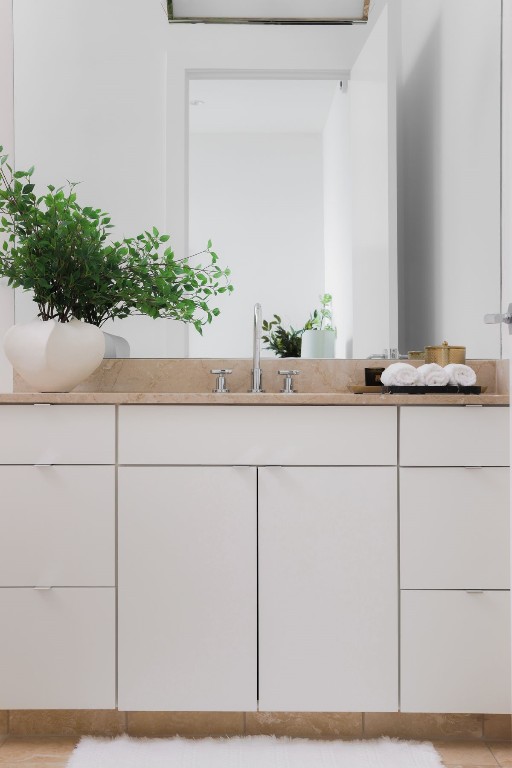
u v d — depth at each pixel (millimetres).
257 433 1757
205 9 2307
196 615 1748
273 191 2297
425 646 1745
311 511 1751
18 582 1758
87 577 1756
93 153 2295
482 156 2236
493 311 2223
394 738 1798
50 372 1965
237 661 1744
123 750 1722
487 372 2223
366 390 2033
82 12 2301
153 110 2297
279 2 2318
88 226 2102
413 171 2297
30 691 1754
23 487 1763
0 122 2283
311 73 2316
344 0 2320
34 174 2287
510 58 1765
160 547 1753
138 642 1750
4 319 2244
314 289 2283
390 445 1758
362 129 2309
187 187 2295
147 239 2287
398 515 1760
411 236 2293
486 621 1744
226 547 1750
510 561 1723
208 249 2287
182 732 1812
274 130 2303
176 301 2258
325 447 1756
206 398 1743
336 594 1749
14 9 2291
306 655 1744
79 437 1767
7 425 1772
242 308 2275
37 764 1663
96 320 2207
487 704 1741
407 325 2279
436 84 2283
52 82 2295
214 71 2307
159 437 1762
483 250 2232
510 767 1658
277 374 2258
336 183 2303
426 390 1933
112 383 2232
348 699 1744
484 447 1758
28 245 2045
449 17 2266
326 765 1657
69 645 1755
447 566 1752
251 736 1795
